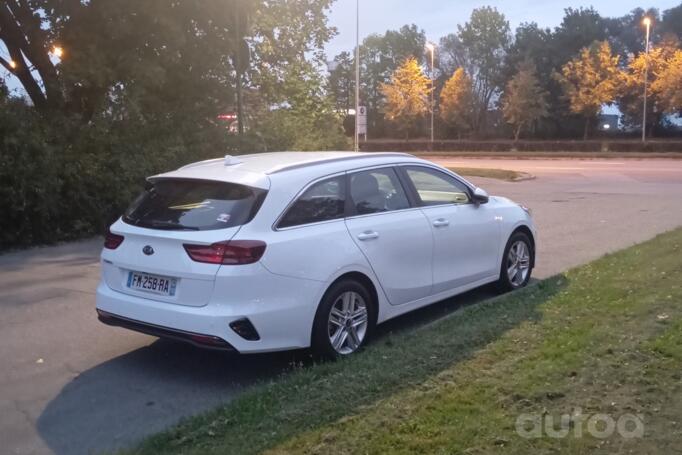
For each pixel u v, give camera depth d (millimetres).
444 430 4047
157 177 5883
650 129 69000
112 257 5680
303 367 5559
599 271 8273
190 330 5141
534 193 21359
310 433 4062
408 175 6707
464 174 30172
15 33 16453
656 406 4293
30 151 12273
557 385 4645
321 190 5816
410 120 68250
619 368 4891
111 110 16000
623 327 5809
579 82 61375
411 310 6508
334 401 4504
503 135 77688
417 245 6430
